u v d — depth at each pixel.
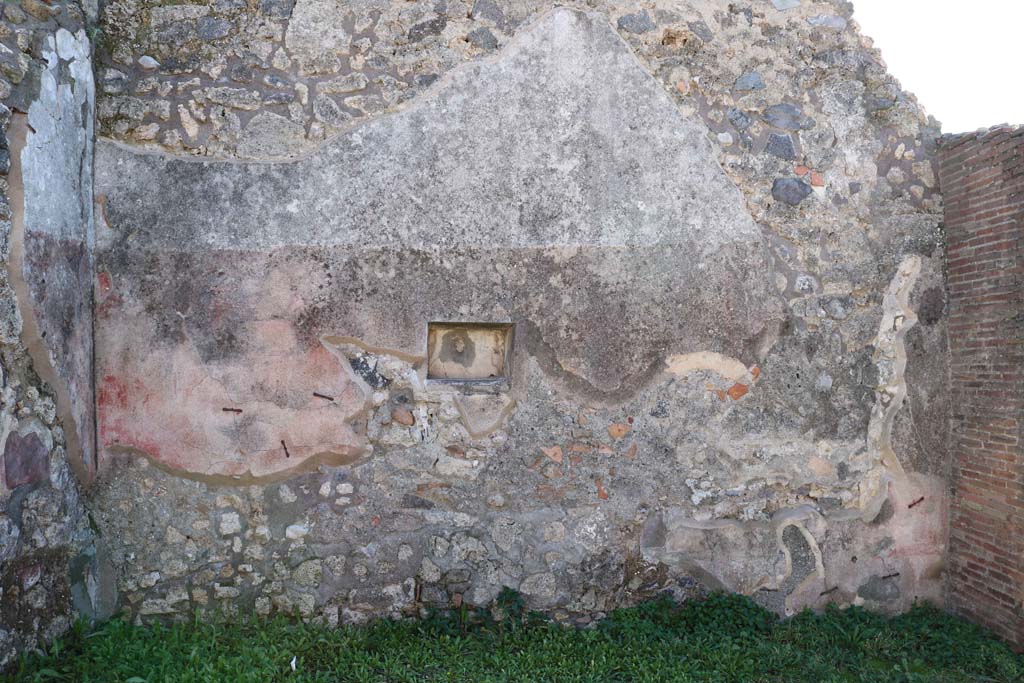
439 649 3.90
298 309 4.13
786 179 4.41
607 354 4.29
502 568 4.26
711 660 3.83
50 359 3.56
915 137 4.51
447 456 4.24
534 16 4.27
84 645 3.64
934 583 4.55
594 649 3.93
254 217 4.11
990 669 3.83
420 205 4.19
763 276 4.38
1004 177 4.05
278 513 4.14
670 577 4.38
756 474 4.41
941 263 4.50
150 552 4.07
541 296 4.26
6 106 3.21
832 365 4.43
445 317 4.20
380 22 4.20
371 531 4.20
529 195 4.25
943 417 4.52
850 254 4.44
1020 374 3.98
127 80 4.07
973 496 4.31
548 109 4.27
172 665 3.49
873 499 4.48
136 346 4.06
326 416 4.16
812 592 4.43
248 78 4.12
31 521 3.43
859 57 4.46
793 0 4.46
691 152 4.35
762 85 4.41
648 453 4.34
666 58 4.35
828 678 3.71
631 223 4.31
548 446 4.29
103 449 4.04
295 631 3.96
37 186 3.46
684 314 4.34
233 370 4.10
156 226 4.07
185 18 4.11
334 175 4.15
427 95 4.20
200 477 4.10
